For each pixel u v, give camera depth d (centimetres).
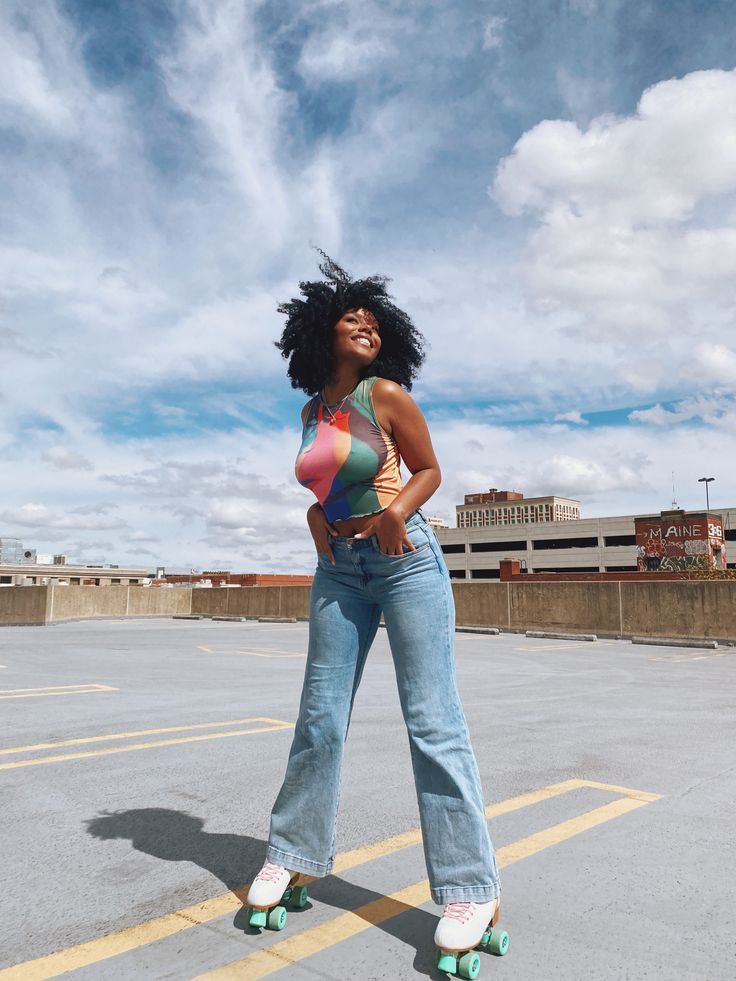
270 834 210
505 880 242
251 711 602
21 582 9944
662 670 969
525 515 18300
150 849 273
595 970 180
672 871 250
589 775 393
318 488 205
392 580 199
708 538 6206
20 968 182
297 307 220
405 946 193
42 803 334
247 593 2645
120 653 1199
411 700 196
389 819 311
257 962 184
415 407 200
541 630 1738
